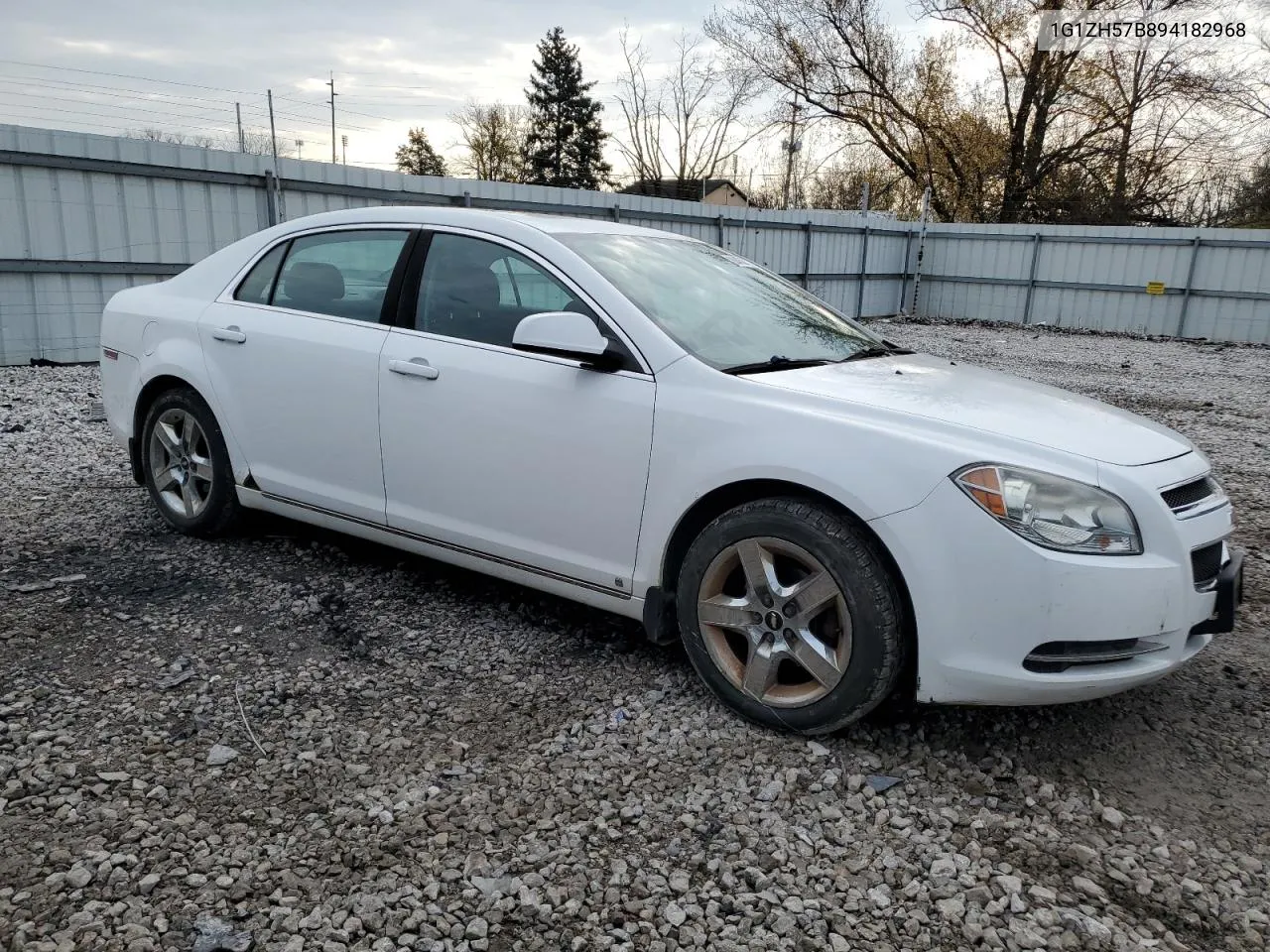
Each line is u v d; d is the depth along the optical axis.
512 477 3.34
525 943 2.03
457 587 4.08
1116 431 2.90
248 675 3.19
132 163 10.56
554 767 2.71
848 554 2.70
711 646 3.01
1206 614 2.79
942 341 18.80
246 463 4.18
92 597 3.79
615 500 3.12
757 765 2.75
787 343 3.46
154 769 2.61
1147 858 2.41
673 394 3.02
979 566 2.56
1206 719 3.18
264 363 4.01
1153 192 31.42
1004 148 31.75
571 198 16.11
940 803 2.61
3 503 5.04
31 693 2.98
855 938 2.09
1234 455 8.05
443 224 3.70
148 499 5.21
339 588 4.01
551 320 3.05
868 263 24.09
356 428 3.74
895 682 2.75
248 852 2.28
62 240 10.19
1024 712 3.16
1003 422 2.78
